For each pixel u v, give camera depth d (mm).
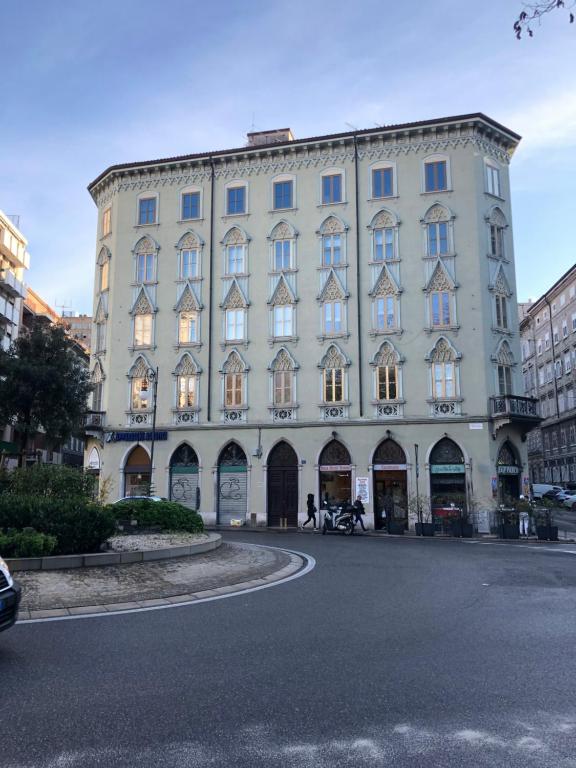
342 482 32875
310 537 25969
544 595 10961
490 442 31062
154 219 37750
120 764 4324
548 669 6418
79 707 5387
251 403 34500
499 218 34281
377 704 5430
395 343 33125
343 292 34125
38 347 30812
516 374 33062
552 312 65688
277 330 34906
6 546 12406
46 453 58938
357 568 14758
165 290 36812
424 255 33500
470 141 33938
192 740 4703
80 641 7758
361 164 35219
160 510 18828
